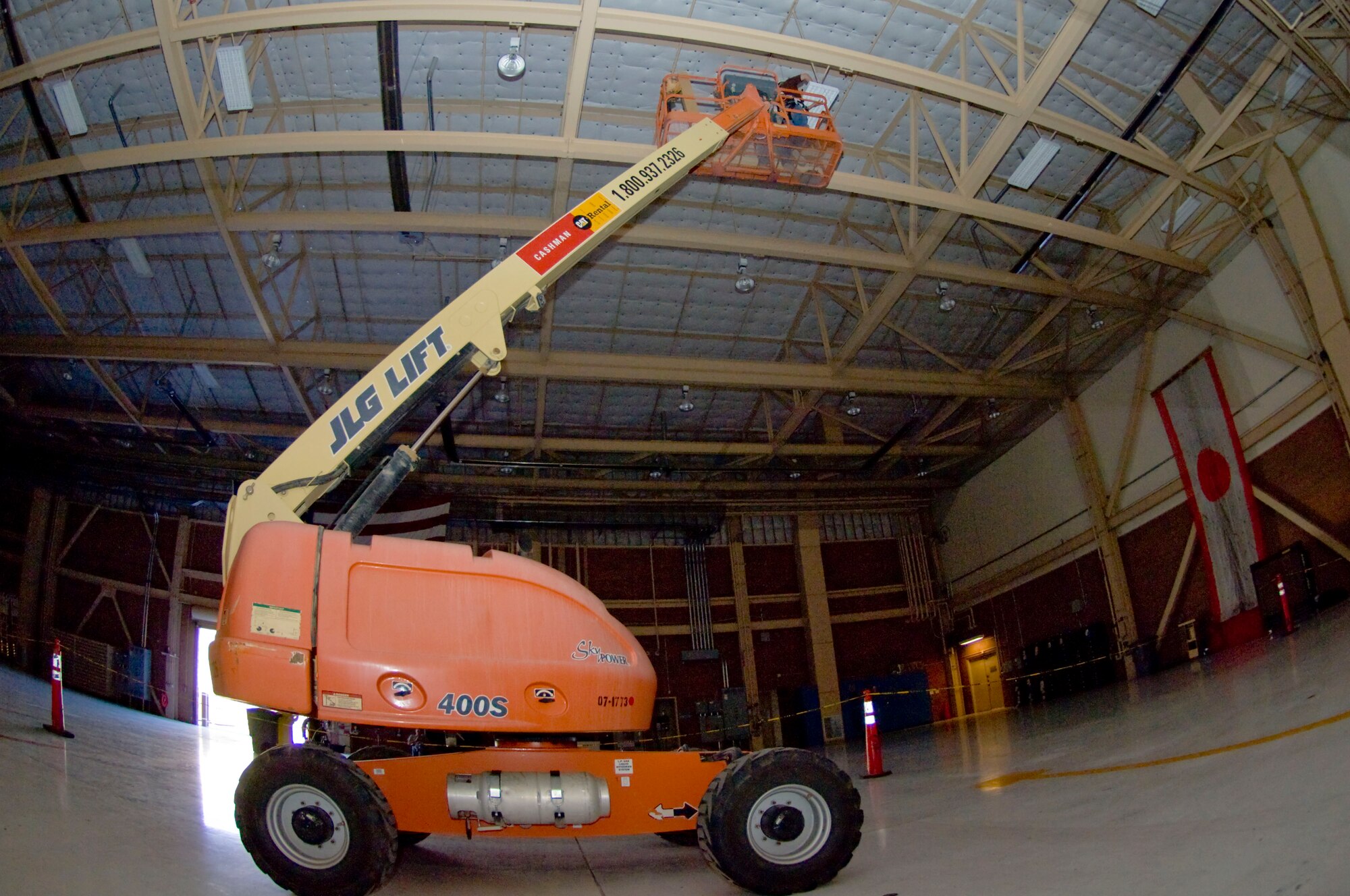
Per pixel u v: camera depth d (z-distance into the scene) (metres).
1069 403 26.33
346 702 6.18
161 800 8.56
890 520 33.72
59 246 19.16
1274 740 7.92
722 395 26.72
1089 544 26.28
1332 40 16.31
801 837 5.75
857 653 31.83
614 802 6.40
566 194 16.16
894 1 14.70
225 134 16.25
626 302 21.42
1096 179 17.83
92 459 24.97
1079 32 14.16
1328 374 18.38
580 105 14.46
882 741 24.52
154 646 25.59
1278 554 19.78
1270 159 18.73
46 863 5.39
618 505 30.36
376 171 17.44
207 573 26.45
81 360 22.56
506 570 6.72
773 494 31.97
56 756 9.83
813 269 21.19
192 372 23.41
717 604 31.53
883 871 5.98
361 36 14.79
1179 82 17.25
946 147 17.75
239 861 6.42
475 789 6.21
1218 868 4.55
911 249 18.83
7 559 24.38
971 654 31.75
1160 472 23.67
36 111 14.87
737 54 15.42
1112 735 12.35
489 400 25.75
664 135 15.07
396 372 8.64
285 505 7.75
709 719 29.72
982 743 16.77
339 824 5.67
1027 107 15.12
